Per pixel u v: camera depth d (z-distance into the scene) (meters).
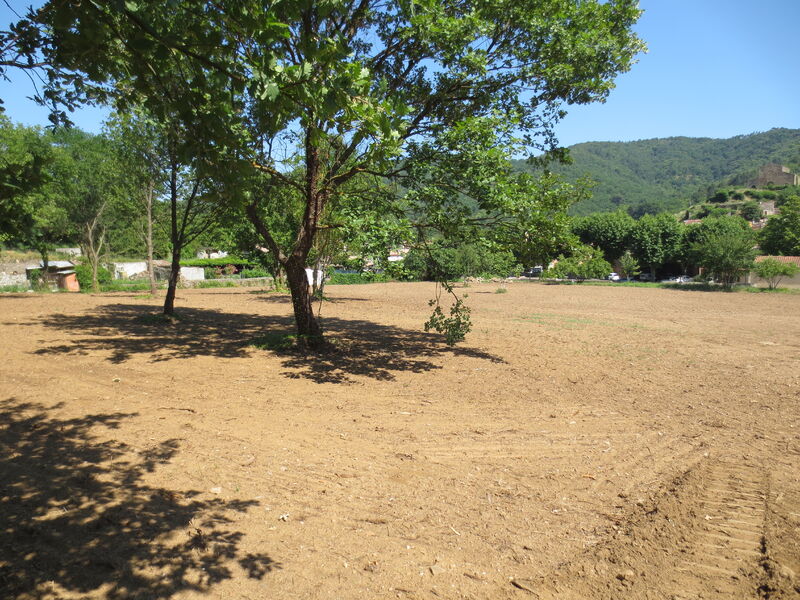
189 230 16.23
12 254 45.84
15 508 3.78
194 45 3.05
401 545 3.60
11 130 24.64
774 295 38.62
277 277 33.06
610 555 3.57
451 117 10.96
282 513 3.97
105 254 40.12
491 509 4.21
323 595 2.99
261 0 2.85
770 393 8.68
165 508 3.92
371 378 8.88
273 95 2.76
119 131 14.61
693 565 3.47
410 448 5.57
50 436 5.31
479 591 3.11
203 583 3.03
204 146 3.29
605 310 25.11
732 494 4.66
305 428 6.06
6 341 10.66
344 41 2.98
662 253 63.69
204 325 15.17
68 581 2.97
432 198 9.32
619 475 5.05
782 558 3.55
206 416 6.30
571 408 7.46
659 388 8.91
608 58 10.11
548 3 9.73
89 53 3.18
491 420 6.73
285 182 10.29
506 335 15.33
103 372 8.34
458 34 8.98
